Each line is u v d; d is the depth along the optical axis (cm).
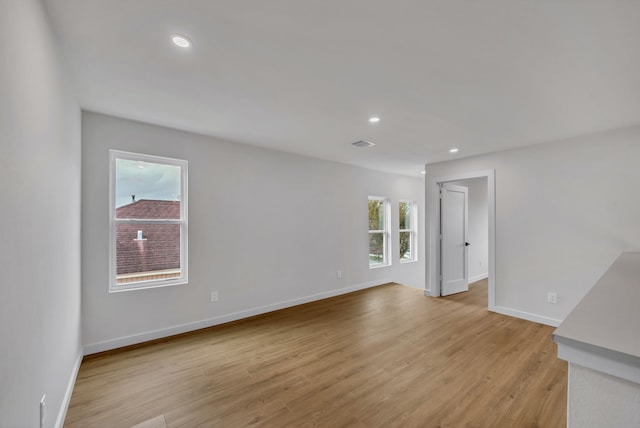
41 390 133
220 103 244
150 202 304
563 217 334
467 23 143
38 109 127
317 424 174
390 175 582
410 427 171
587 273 316
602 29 144
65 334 186
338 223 488
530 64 179
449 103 238
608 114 258
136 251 294
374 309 406
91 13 138
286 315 379
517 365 244
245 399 198
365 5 132
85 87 215
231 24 146
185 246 323
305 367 242
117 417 180
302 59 178
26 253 114
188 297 321
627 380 62
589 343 67
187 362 250
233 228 359
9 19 95
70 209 202
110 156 276
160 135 304
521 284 367
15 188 102
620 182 296
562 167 336
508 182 383
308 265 443
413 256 645
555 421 176
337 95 227
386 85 210
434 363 249
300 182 433
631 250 288
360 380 222
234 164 361
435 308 411
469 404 193
